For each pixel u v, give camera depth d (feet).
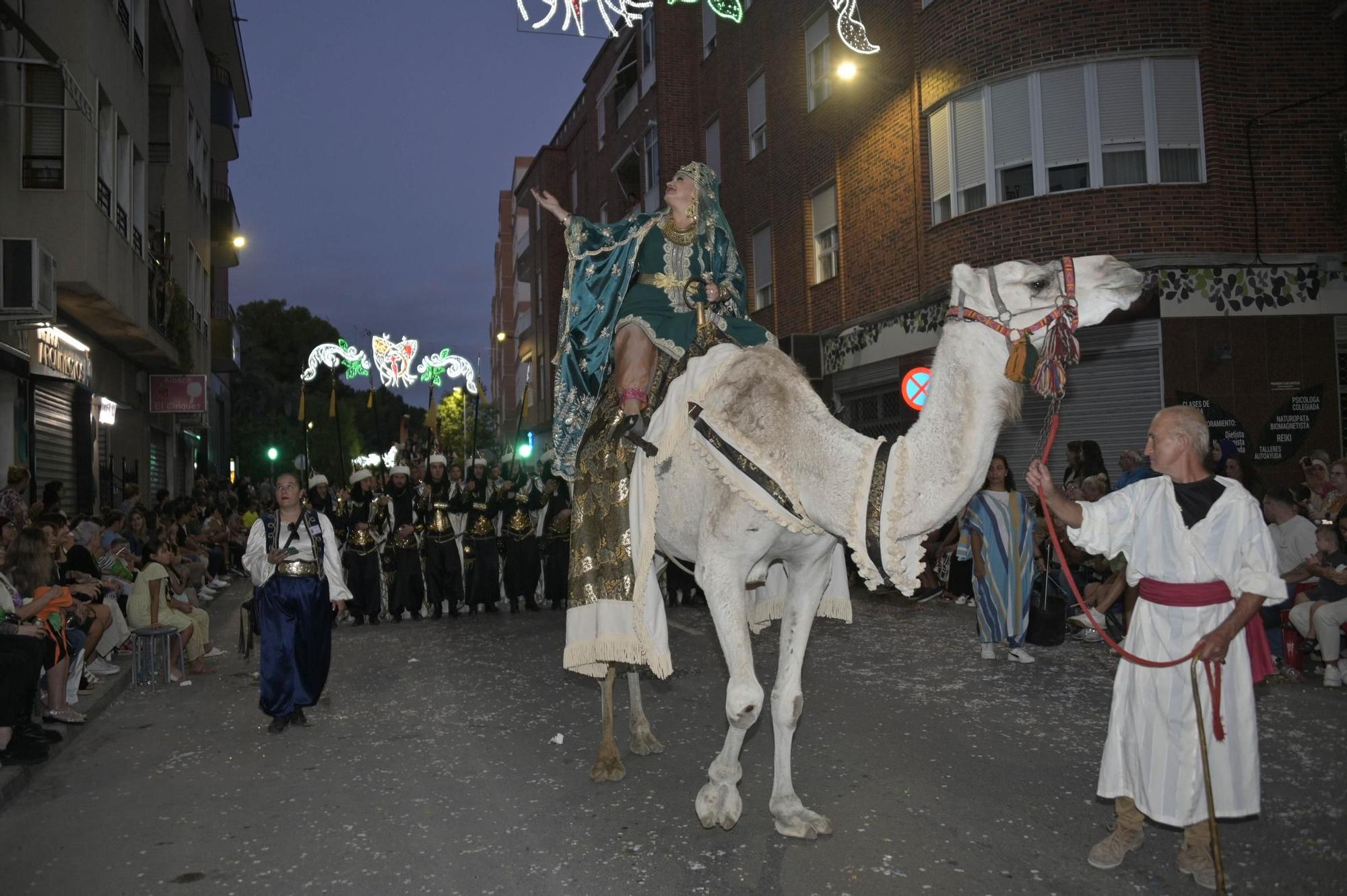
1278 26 47.42
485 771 18.97
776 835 15.12
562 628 39.34
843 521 13.48
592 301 17.71
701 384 15.23
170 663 30.37
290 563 23.39
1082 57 48.80
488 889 13.57
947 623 36.76
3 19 35.58
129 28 54.85
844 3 63.26
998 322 13.14
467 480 47.42
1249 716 13.05
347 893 13.60
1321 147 47.16
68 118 44.37
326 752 20.98
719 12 74.28
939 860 14.17
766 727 21.62
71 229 44.14
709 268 17.17
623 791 17.47
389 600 44.11
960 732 21.03
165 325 66.80
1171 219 47.03
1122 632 30.83
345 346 86.94
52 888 14.12
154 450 80.12
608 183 115.34
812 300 69.77
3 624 21.40
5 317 37.86
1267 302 46.75
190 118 79.61
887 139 59.88
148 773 20.01
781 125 73.15
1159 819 13.08
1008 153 51.55
